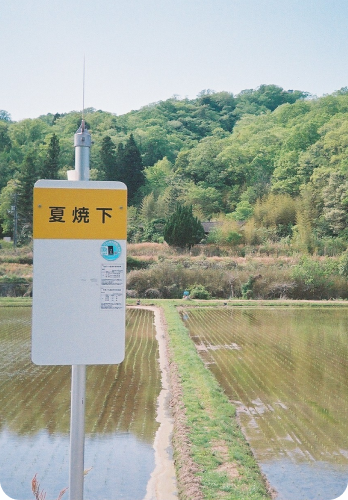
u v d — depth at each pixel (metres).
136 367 17.06
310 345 21.36
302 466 9.05
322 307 36.22
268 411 12.41
